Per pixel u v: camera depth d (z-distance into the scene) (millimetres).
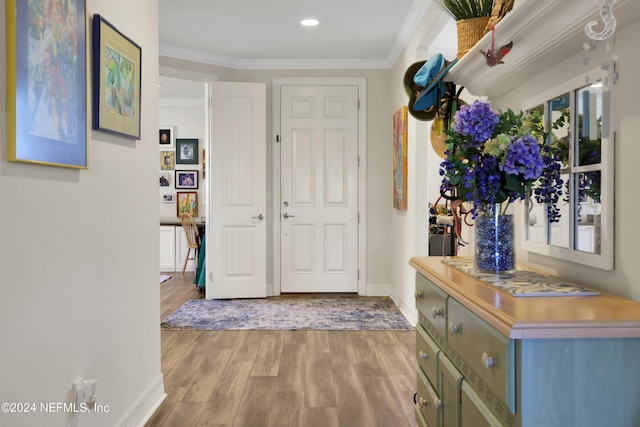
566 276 1629
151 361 2619
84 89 1813
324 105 5688
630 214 1279
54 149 1600
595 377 1090
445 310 1653
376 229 5691
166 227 7602
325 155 5703
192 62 5320
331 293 5770
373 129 5676
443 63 2219
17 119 1393
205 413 2580
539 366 1086
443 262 2057
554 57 1562
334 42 4973
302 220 5727
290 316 4684
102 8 2045
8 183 1381
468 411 1402
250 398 2771
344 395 2807
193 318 4613
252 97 5430
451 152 1822
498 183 1535
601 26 1260
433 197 7238
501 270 1658
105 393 2039
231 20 4348
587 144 1460
